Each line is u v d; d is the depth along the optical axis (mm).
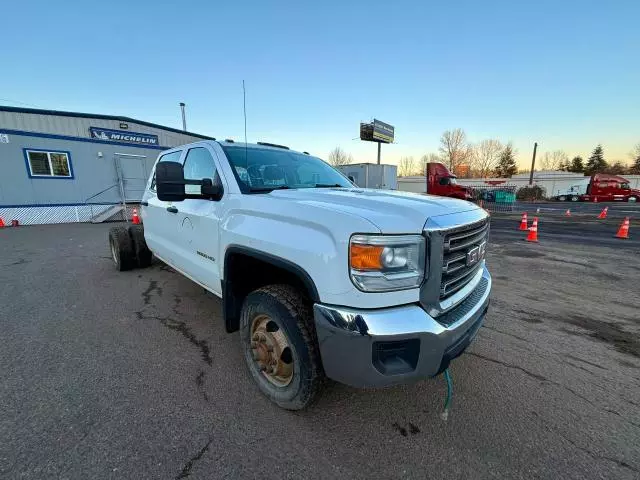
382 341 1617
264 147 3338
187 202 3152
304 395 1977
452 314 1912
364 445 1881
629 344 3143
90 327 3359
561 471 1724
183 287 4637
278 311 1995
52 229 11672
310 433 1962
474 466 1751
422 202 2070
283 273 2283
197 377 2506
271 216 2102
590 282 5152
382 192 2652
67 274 5316
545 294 4574
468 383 2494
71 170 14164
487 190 27250
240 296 2514
